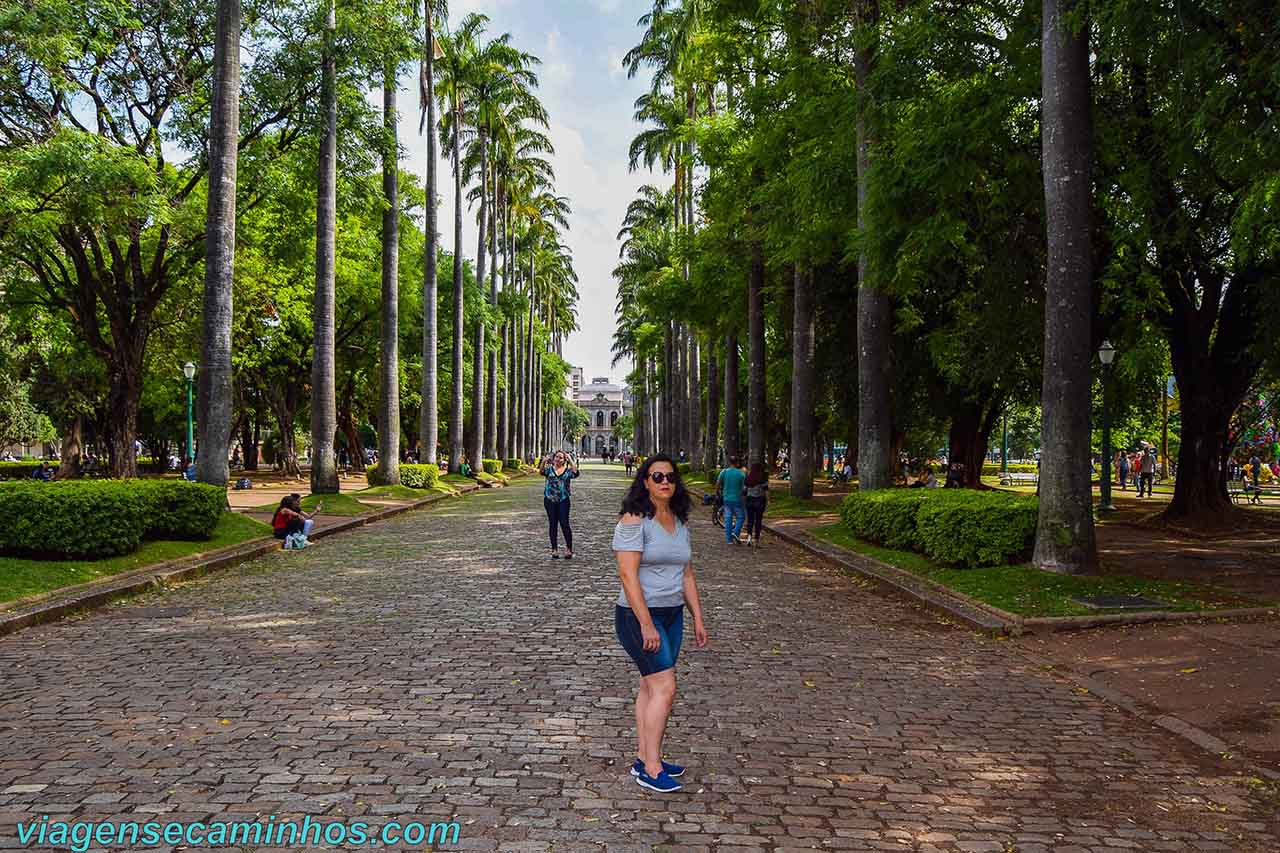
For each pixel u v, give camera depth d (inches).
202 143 748.6
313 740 190.9
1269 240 327.0
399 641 295.0
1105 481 852.6
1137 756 192.1
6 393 1472.7
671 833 147.2
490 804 157.6
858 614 360.5
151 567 442.0
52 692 229.0
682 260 1258.0
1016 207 553.0
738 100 745.0
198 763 176.1
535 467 2768.2
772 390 1343.5
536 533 711.7
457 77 1497.3
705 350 1609.3
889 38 505.0
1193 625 318.3
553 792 163.6
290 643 291.1
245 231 975.6
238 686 235.5
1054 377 392.8
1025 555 421.4
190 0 738.2
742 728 205.3
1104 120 490.9
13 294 825.5
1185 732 207.0
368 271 1443.2
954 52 491.5
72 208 617.9
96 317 880.9
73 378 1405.0
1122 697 237.6
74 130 623.8
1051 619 320.5
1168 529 679.1
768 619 345.4
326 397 882.1
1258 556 507.8
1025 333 615.8
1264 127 325.7
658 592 164.4
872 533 543.2
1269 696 230.5
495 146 1791.3
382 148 871.7
